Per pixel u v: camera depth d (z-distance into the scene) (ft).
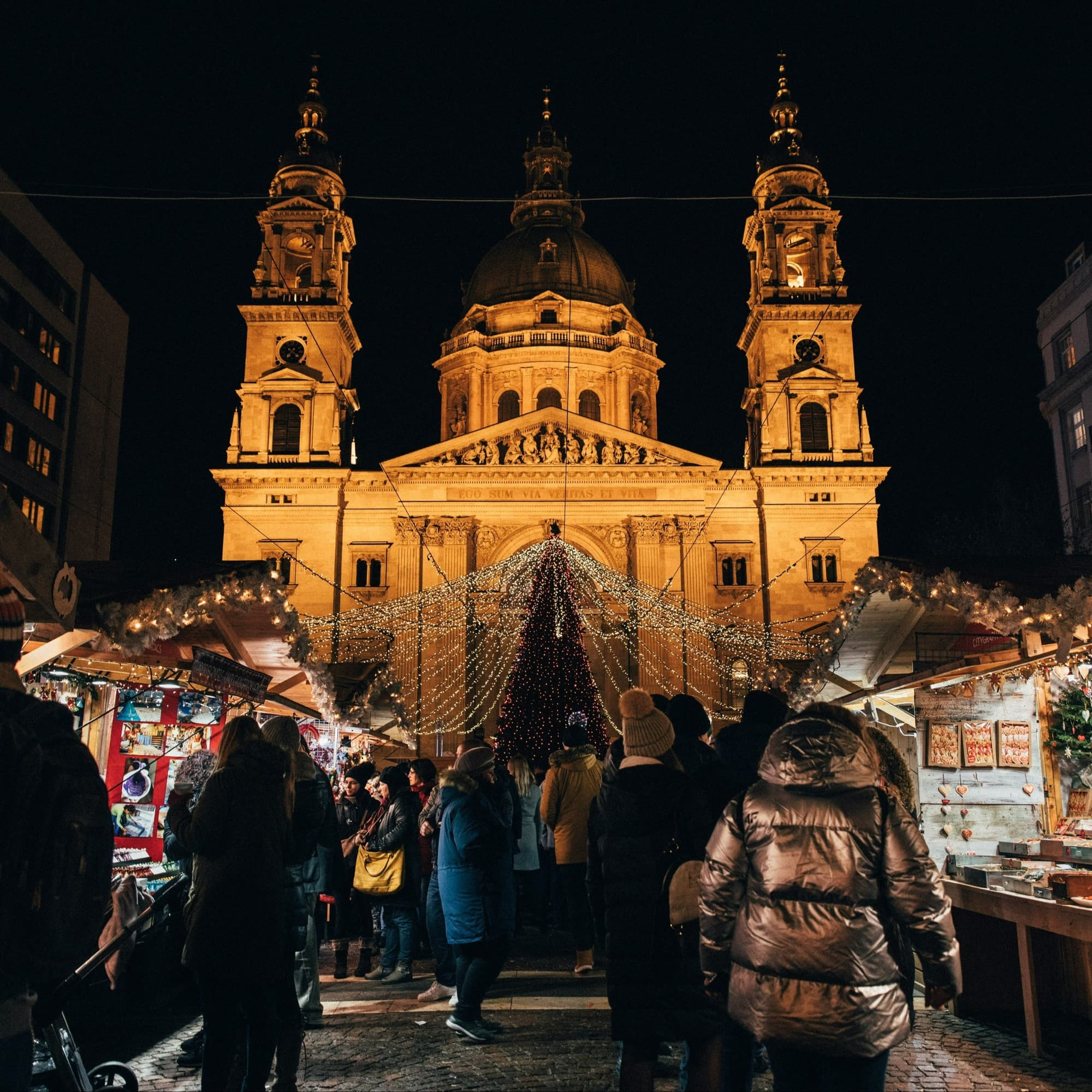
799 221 177.17
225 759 21.52
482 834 28.19
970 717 33.88
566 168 228.43
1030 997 26.78
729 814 15.81
